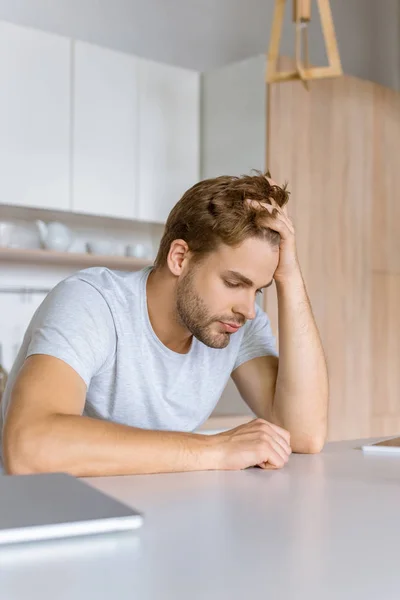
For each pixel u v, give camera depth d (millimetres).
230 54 3879
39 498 745
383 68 4582
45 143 2957
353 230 3525
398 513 811
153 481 998
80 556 617
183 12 3691
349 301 3508
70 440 1054
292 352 1468
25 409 1106
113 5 3453
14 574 567
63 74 3002
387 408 3680
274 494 912
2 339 3131
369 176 3604
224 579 560
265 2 4023
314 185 3365
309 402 1442
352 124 3533
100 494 767
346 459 1241
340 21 4332
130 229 3549
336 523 756
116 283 1402
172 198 3350
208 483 986
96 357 1292
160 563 600
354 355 3533
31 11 3199
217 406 3303
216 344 1354
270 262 1280
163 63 3361
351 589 542
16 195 2883
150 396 1427
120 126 3180
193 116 3441
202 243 1286
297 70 2027
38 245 3143
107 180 3139
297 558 621
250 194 1292
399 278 3756
